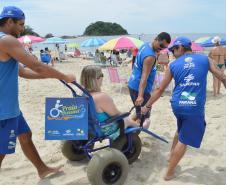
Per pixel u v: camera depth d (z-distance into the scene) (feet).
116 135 14.34
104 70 60.64
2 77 11.19
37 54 109.40
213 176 14.40
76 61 83.76
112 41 47.19
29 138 13.69
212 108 26.71
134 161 15.69
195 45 40.29
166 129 21.11
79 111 12.89
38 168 14.23
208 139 18.85
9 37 10.86
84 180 14.12
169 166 14.02
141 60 16.94
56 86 38.99
